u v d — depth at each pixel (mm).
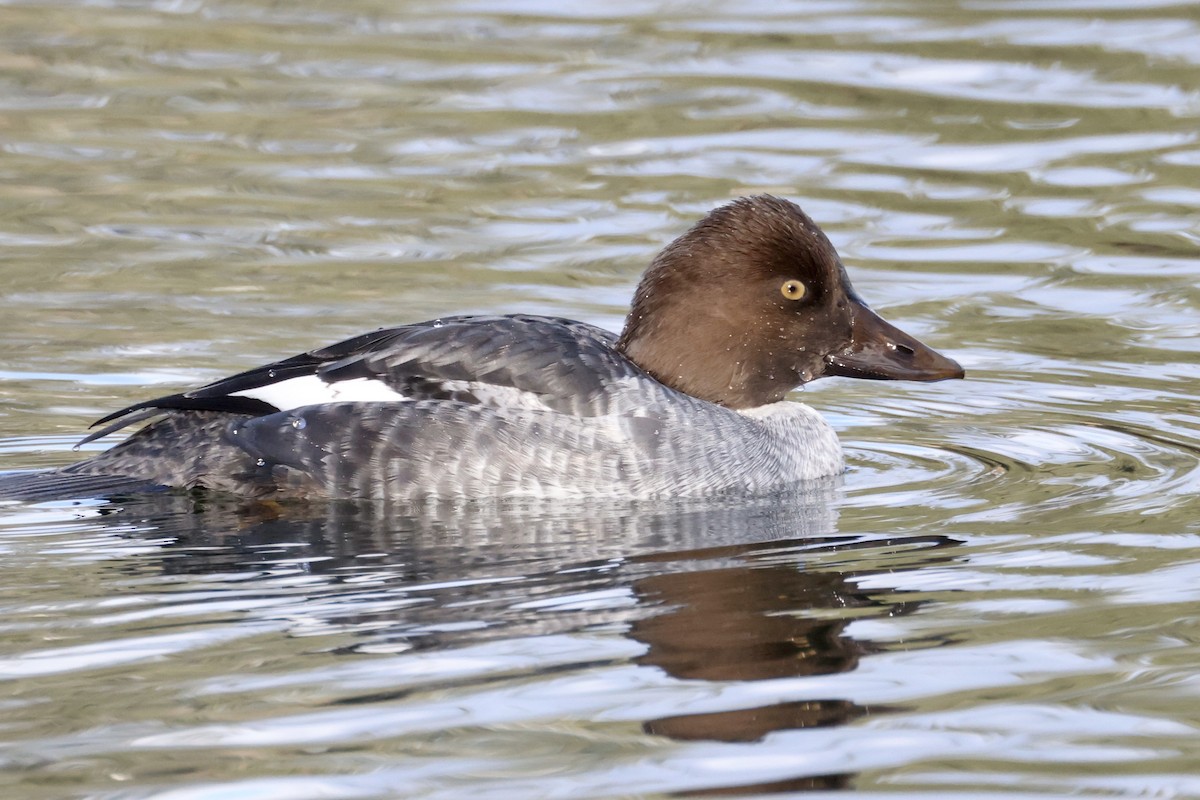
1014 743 7211
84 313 15141
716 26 23312
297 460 10930
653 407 11125
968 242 16891
